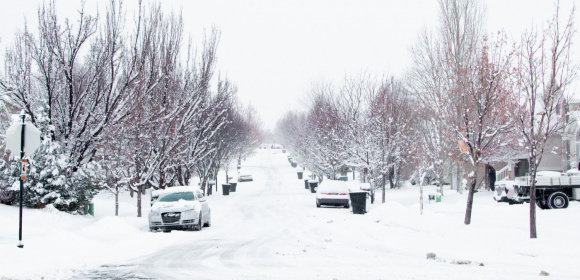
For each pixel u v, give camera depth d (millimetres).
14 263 10453
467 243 13523
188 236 16391
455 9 25703
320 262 10945
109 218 17328
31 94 21719
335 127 40250
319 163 46875
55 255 11672
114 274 9602
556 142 29094
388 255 12062
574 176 20172
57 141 21812
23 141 12672
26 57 21172
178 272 9773
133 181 24156
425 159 21219
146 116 23953
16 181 19344
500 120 14945
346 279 8734
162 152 24422
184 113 28109
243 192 46188
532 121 12984
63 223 18781
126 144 23359
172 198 19453
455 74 17062
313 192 43938
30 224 17281
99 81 21953
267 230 18344
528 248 12070
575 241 12359
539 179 20219
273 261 11133
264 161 98875
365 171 35656
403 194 36938
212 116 35188
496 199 24609
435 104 20625
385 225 18797
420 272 9477
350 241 14867
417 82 36750
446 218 17562
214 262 11047
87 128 22500
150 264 10797
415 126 31719
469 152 15977
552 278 8695
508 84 14430
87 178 22641
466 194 32250
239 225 20500
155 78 25188
